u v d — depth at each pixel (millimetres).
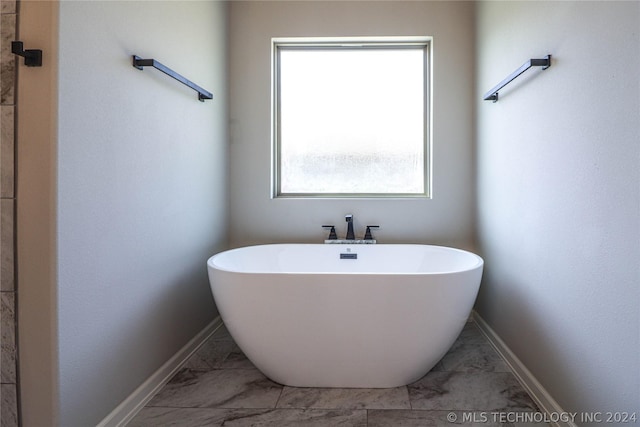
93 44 1143
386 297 1423
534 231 1474
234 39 2393
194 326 1923
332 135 2480
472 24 2293
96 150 1162
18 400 1041
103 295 1205
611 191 1003
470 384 1579
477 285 1578
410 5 2322
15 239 1028
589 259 1106
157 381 1536
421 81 2445
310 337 1470
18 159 1021
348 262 2254
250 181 2402
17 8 1022
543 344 1400
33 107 1012
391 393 1514
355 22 2340
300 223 2391
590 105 1097
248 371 1714
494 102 1923
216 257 1846
